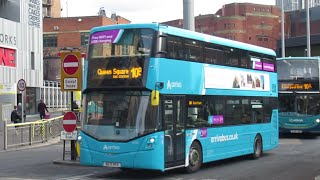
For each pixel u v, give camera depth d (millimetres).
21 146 23078
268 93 18609
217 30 122125
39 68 50000
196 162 13742
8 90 32844
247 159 17359
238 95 16203
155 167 11977
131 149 12094
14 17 45812
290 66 27141
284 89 27094
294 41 60219
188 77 13477
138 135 12070
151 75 12156
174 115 12797
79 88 16016
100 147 12438
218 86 14992
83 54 16672
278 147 22203
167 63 12586
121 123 12289
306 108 26781
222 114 15156
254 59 17500
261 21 122000
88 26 79812
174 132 12750
